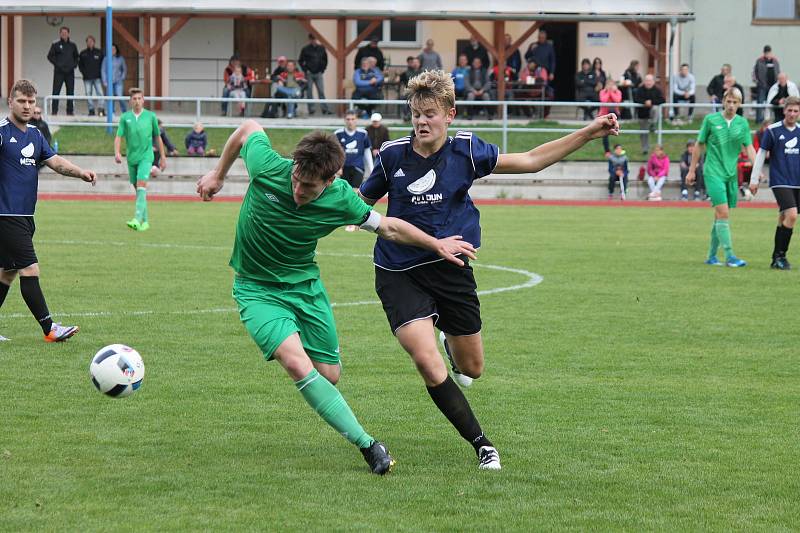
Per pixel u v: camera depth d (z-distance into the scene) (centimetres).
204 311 3141
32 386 2203
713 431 1930
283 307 1717
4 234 2603
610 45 10875
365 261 4466
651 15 9594
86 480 1597
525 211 7406
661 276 4091
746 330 2955
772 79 9475
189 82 11069
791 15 10738
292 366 1645
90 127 9250
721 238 4425
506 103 8806
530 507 1505
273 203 1656
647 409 2088
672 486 1612
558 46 10988
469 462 1730
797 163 4288
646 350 2669
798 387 2288
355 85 9500
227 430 1903
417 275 1736
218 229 5709
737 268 4353
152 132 5484
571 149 1756
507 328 2950
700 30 10756
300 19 9800
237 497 1530
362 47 9856
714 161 4409
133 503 1497
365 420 1986
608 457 1761
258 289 1722
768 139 4275
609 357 2580
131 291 3512
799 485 1622
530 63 9862
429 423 1973
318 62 9762
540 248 5059
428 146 1730
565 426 1958
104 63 9725
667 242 5384
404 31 10962
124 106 9794
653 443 1848
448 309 1761
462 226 1762
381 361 2498
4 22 10906
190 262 4288
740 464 1728
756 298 3541
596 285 3825
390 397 2162
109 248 4750
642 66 10894
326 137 1611
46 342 2667
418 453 1780
